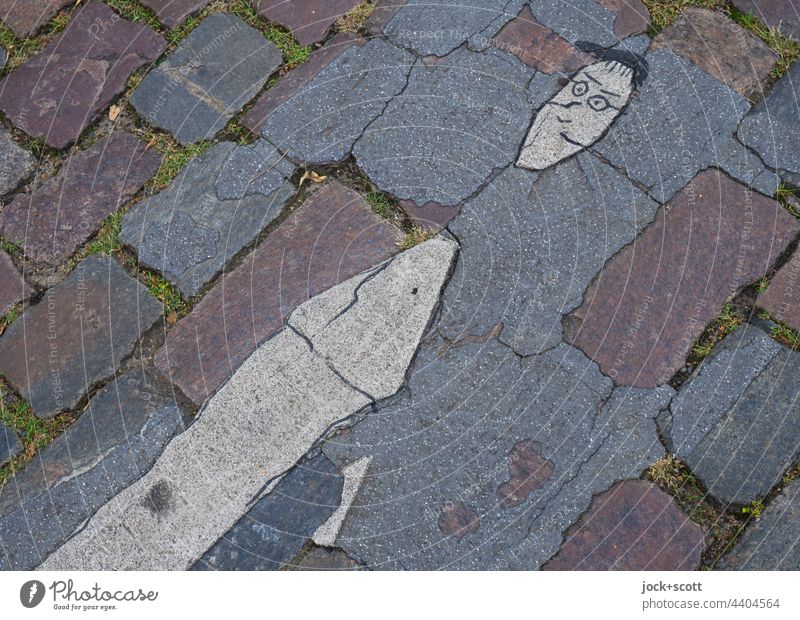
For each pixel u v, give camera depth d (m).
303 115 1.93
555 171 1.83
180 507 1.67
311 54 1.99
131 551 1.65
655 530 1.60
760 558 1.58
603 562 1.59
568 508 1.62
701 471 1.63
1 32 2.07
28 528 1.68
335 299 1.78
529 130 1.88
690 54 1.91
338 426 1.70
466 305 1.75
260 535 1.65
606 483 1.63
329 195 1.86
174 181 1.90
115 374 1.76
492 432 1.67
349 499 1.66
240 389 1.73
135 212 1.88
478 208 1.82
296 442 1.70
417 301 1.76
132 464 1.70
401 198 1.84
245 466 1.69
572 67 1.92
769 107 1.86
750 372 1.67
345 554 1.62
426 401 1.70
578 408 1.67
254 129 1.93
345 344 1.75
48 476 1.71
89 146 1.95
